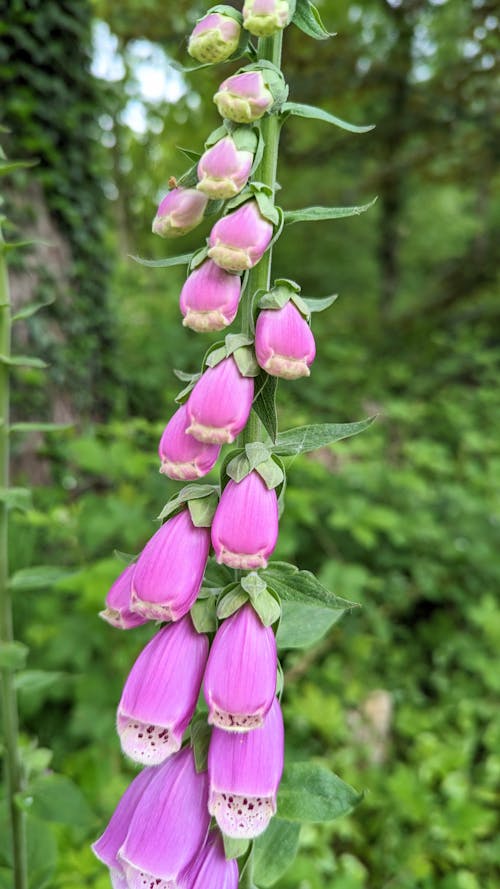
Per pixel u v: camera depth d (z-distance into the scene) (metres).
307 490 0.73
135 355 1.28
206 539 0.19
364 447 0.86
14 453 0.88
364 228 2.52
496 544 0.86
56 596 0.62
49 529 0.66
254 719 0.18
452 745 0.66
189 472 0.19
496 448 1.07
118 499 0.64
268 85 0.18
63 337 0.96
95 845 0.21
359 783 0.60
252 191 0.18
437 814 0.57
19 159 0.89
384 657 0.77
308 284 2.50
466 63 1.31
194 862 0.20
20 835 0.34
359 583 0.70
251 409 0.20
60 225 0.95
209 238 0.18
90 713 0.55
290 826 0.24
